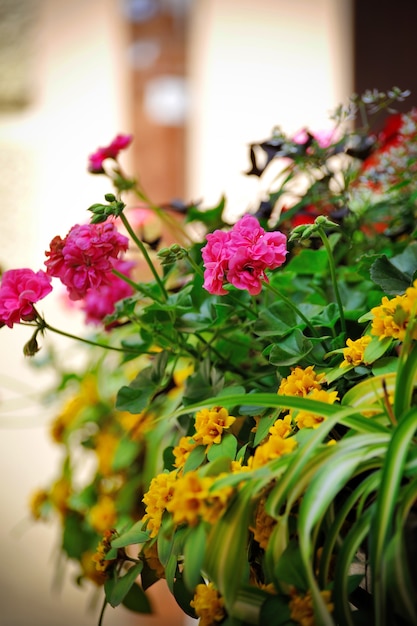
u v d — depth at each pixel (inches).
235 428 36.0
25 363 71.2
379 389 31.0
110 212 34.2
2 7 71.5
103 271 33.8
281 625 28.5
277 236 32.2
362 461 28.8
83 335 51.4
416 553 28.2
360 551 31.3
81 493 48.1
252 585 30.6
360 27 70.2
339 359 33.7
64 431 50.0
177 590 31.9
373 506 28.5
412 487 27.7
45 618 67.4
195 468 32.1
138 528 33.1
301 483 28.3
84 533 47.3
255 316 36.1
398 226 41.7
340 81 71.2
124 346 39.3
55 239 34.0
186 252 34.0
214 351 37.4
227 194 71.4
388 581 27.1
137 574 33.0
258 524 30.1
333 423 28.7
